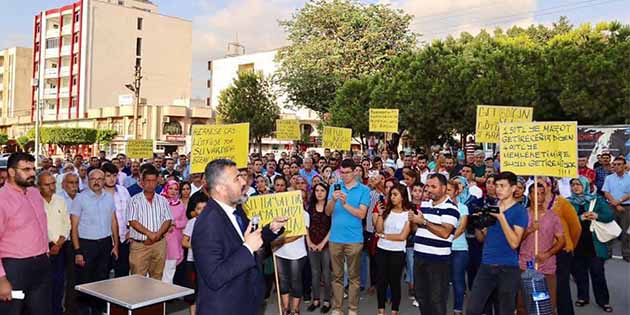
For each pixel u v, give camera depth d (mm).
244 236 4156
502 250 5973
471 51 26625
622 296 8633
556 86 22203
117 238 7914
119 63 62031
